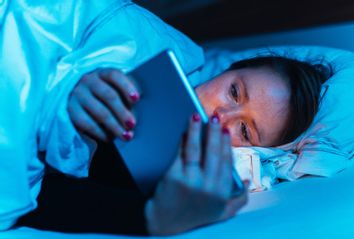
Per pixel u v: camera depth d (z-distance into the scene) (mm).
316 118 1196
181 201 624
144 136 726
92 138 831
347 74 1301
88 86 766
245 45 2078
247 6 2650
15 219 825
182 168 628
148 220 652
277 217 743
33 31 897
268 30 2512
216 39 2713
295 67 1185
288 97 1108
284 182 1067
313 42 1783
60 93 806
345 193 860
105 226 714
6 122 812
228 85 1089
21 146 800
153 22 1118
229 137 667
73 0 975
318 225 736
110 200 772
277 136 1118
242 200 710
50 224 789
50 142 816
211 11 2869
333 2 2244
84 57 936
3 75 845
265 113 1074
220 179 637
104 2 1008
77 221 751
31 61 870
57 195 847
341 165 1074
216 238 661
